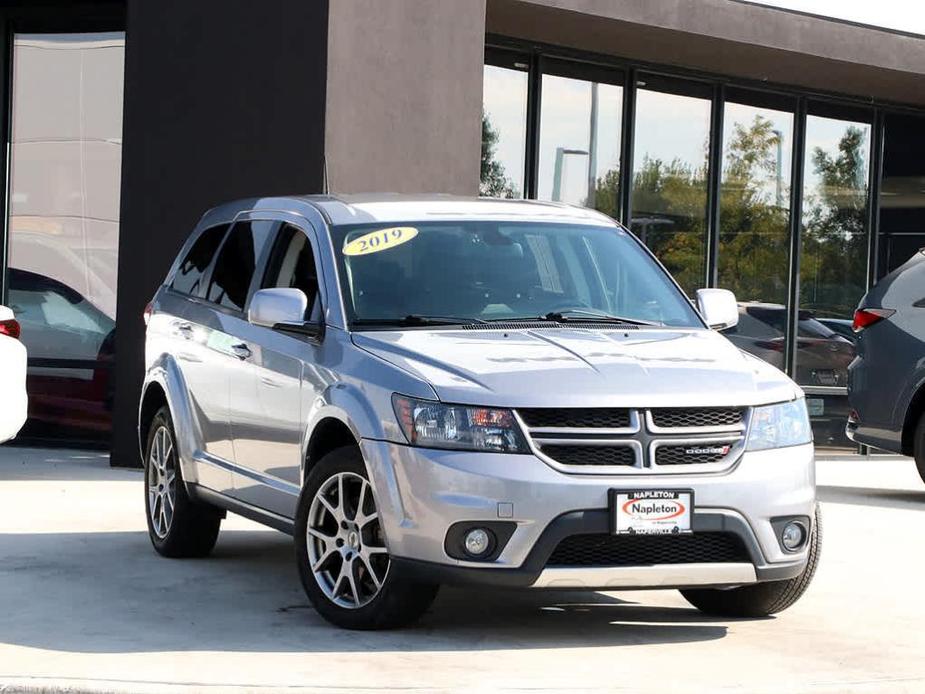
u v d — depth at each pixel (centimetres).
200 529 927
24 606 775
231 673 629
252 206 912
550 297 802
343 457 719
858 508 1293
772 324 1788
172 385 920
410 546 679
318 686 606
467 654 676
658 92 1689
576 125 1628
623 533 670
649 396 688
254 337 828
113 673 628
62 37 1522
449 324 768
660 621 772
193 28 1318
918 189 1909
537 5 1415
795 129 1802
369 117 1298
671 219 1700
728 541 698
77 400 1509
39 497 1181
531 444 672
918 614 810
